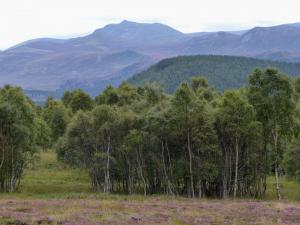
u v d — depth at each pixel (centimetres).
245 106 7481
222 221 3969
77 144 8919
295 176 8312
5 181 8794
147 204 5375
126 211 4553
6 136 8156
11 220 3656
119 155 8819
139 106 9269
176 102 7725
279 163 8031
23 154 8531
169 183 8156
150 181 8869
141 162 8519
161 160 8388
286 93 7300
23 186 8831
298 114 7669
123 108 9131
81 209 4538
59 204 5031
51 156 13300
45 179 10050
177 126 7838
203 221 3941
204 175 7869
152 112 8181
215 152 8044
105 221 3734
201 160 7956
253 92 7519
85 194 7694
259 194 8394
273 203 5838
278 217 4356
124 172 8950
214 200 6900
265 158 8169
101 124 8562
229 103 7644
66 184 9488
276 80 7300
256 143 8069
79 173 10838
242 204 5647
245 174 8506
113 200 6238
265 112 7512
